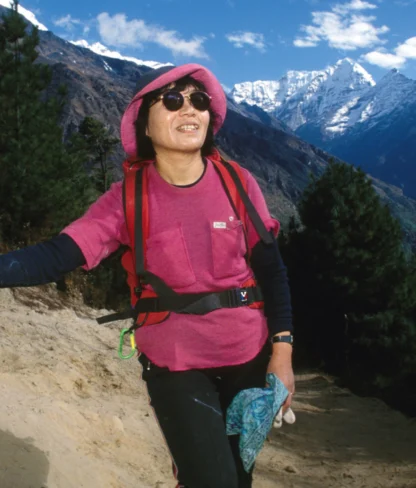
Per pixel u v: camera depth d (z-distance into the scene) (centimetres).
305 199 2075
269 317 251
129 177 242
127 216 236
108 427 588
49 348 799
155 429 668
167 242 235
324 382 1869
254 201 249
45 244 219
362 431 1160
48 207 1280
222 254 239
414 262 1991
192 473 221
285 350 246
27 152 1291
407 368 1683
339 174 2023
